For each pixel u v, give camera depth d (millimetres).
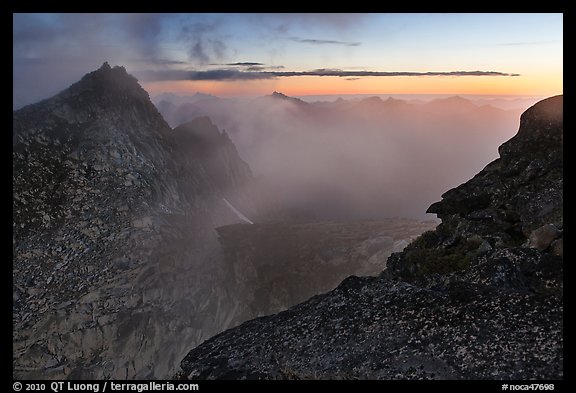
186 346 67438
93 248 70125
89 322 59781
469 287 20188
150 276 70062
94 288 64062
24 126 81938
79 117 90625
